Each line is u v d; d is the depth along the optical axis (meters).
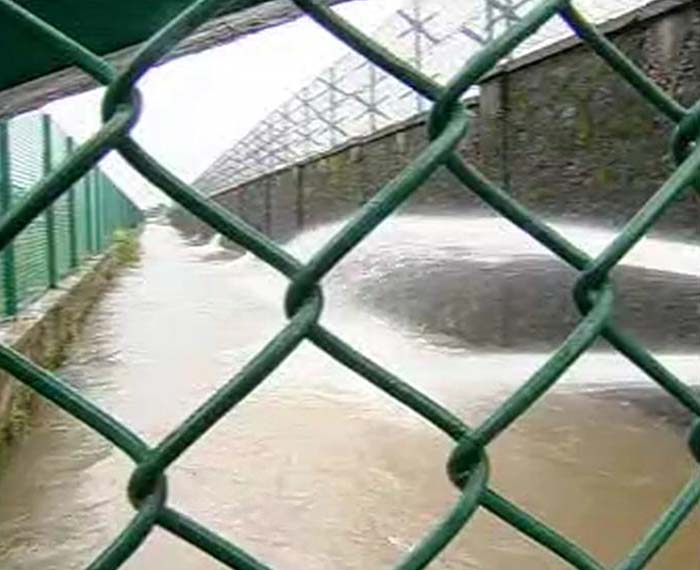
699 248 8.85
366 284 15.34
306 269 0.92
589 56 11.16
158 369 12.45
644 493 6.48
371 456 7.64
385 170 18.36
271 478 7.17
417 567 1.00
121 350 13.97
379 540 5.96
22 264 11.46
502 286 11.71
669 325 9.15
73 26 1.26
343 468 7.35
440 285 13.20
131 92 0.84
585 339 1.06
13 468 7.75
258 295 20.81
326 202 23.81
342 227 0.94
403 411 8.94
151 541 5.59
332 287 15.29
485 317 11.98
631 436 7.62
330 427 8.45
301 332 0.92
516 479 6.85
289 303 0.92
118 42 1.29
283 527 6.21
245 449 7.87
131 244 35.16
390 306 14.33
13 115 1.50
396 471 7.25
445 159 0.96
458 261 12.81
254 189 35.12
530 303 11.09
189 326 16.48
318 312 0.93
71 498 7.04
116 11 1.27
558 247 1.05
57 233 15.44
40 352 10.95
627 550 5.64
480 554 5.42
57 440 8.54
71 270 17.41
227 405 0.90
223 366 12.56
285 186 29.44
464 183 0.99
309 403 9.26
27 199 0.82
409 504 6.57
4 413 8.16
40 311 11.58
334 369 10.58
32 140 10.66
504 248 11.91
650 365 1.11
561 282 10.45
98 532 6.40
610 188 10.77
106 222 27.69
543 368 1.04
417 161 0.95
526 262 11.23
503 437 7.79
